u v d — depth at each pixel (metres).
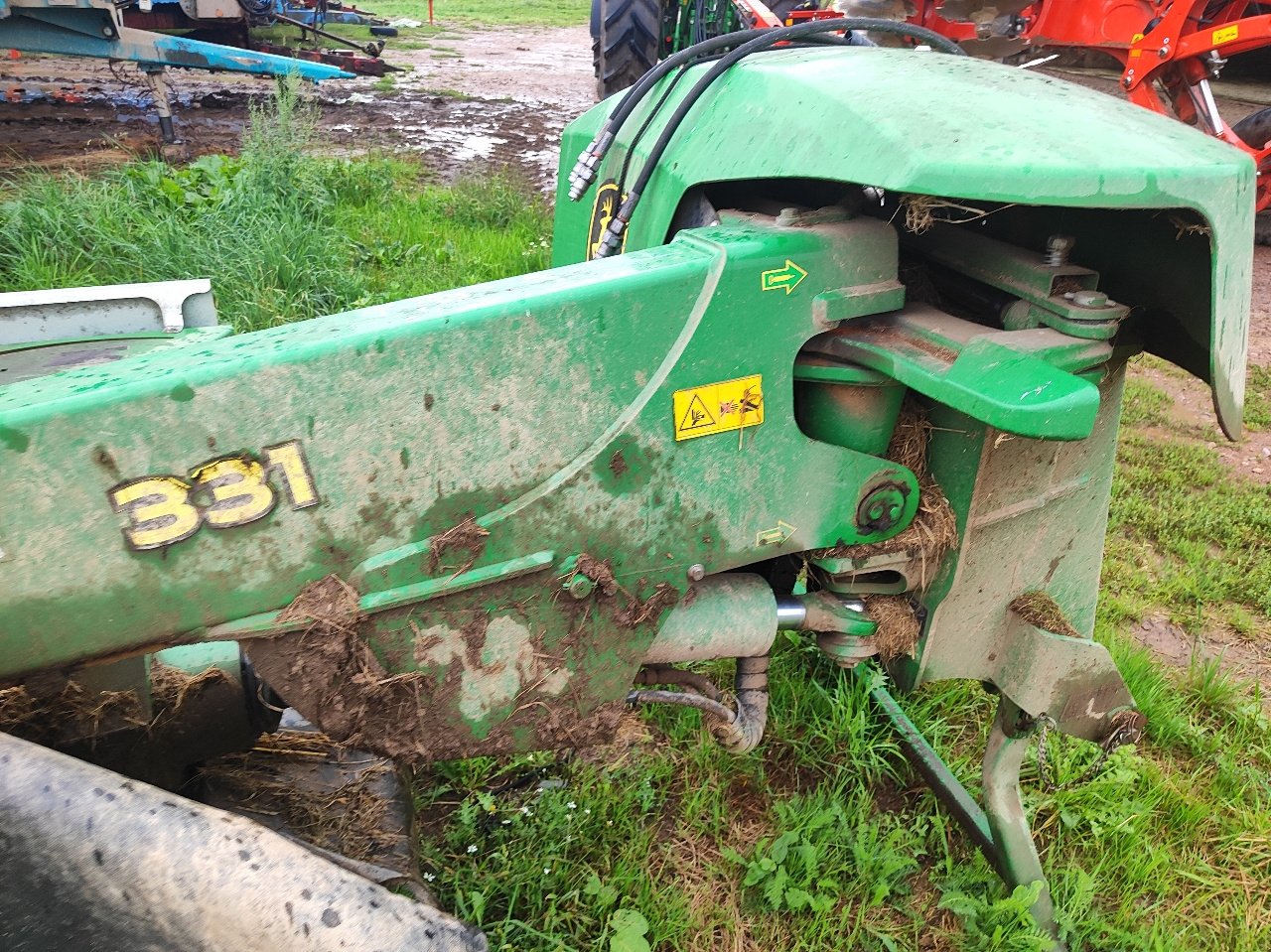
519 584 1.49
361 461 1.34
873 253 1.55
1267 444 4.88
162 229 5.57
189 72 12.45
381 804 2.16
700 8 6.32
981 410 1.35
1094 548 2.08
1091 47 6.84
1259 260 7.57
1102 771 2.72
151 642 1.33
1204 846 2.60
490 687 1.53
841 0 5.89
